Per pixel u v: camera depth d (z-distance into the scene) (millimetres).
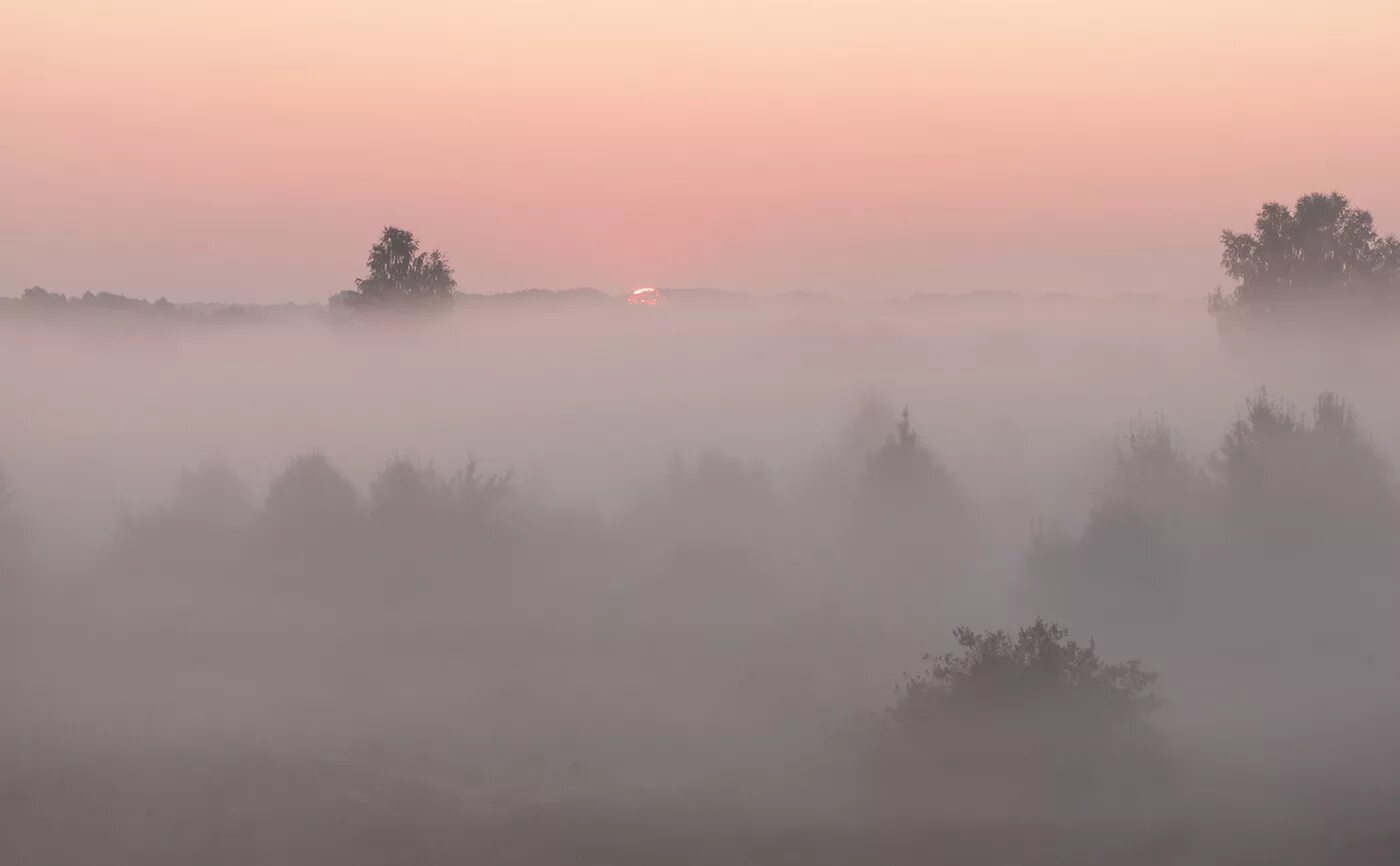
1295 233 110562
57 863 32062
